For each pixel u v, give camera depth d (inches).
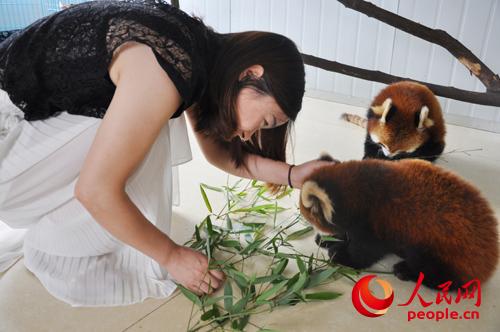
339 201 41.3
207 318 37.6
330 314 39.4
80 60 33.7
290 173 47.9
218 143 49.0
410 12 91.6
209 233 47.5
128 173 32.9
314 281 41.4
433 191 38.5
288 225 54.1
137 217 34.9
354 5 77.4
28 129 39.8
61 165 40.0
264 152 49.1
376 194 40.0
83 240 42.7
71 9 36.9
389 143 64.9
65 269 44.1
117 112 31.4
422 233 38.7
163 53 31.1
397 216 39.4
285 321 38.5
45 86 36.5
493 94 70.4
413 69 95.0
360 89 102.0
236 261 47.2
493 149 77.2
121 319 39.1
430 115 64.7
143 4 35.4
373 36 97.1
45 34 35.7
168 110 32.0
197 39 33.7
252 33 33.7
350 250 45.2
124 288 42.5
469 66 71.7
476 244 38.1
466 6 85.0
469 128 88.6
